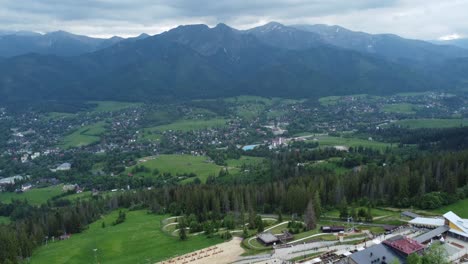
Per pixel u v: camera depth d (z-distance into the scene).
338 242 174.12
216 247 184.38
